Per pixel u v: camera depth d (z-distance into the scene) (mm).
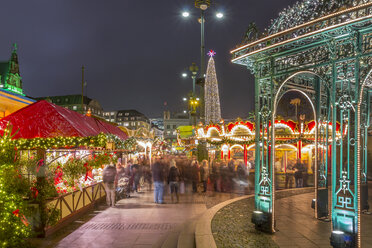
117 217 9219
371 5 4762
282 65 7145
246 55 7168
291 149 18969
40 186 7199
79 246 6488
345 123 5703
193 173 14492
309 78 8609
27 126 9555
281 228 6961
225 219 7762
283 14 6391
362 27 5211
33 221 7062
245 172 16016
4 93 10758
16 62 60594
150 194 14102
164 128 98438
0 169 5734
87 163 9852
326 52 6016
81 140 8867
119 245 6570
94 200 10984
